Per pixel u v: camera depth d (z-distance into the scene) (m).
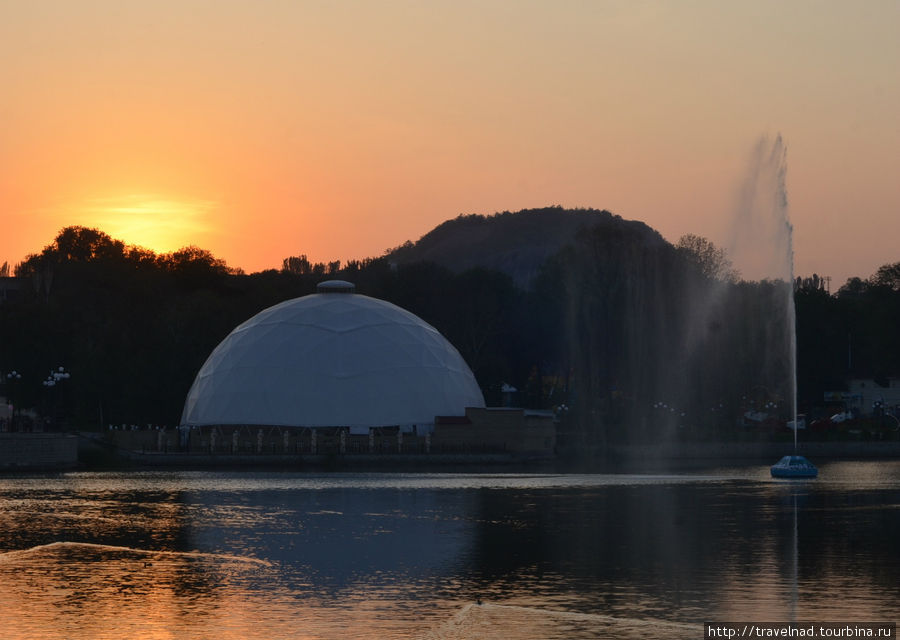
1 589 34.44
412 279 146.50
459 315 141.50
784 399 115.38
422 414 106.44
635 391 112.19
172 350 127.69
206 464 87.94
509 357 149.12
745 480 75.50
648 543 44.00
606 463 93.19
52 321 130.75
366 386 106.38
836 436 102.56
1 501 58.94
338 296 116.44
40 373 126.94
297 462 89.38
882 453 100.75
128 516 52.47
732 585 35.00
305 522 50.34
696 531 47.53
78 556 40.59
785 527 49.12
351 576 36.62
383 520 51.44
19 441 80.69
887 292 143.50
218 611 31.38
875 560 39.69
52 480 72.69
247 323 115.25
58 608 31.75
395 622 30.02
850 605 32.06
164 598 33.09
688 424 111.31
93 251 197.12
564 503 59.25
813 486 69.94
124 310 149.38
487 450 94.69
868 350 143.38
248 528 48.41
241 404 105.50
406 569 38.06
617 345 113.06
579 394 114.31
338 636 28.50
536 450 97.12
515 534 46.56
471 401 112.56
